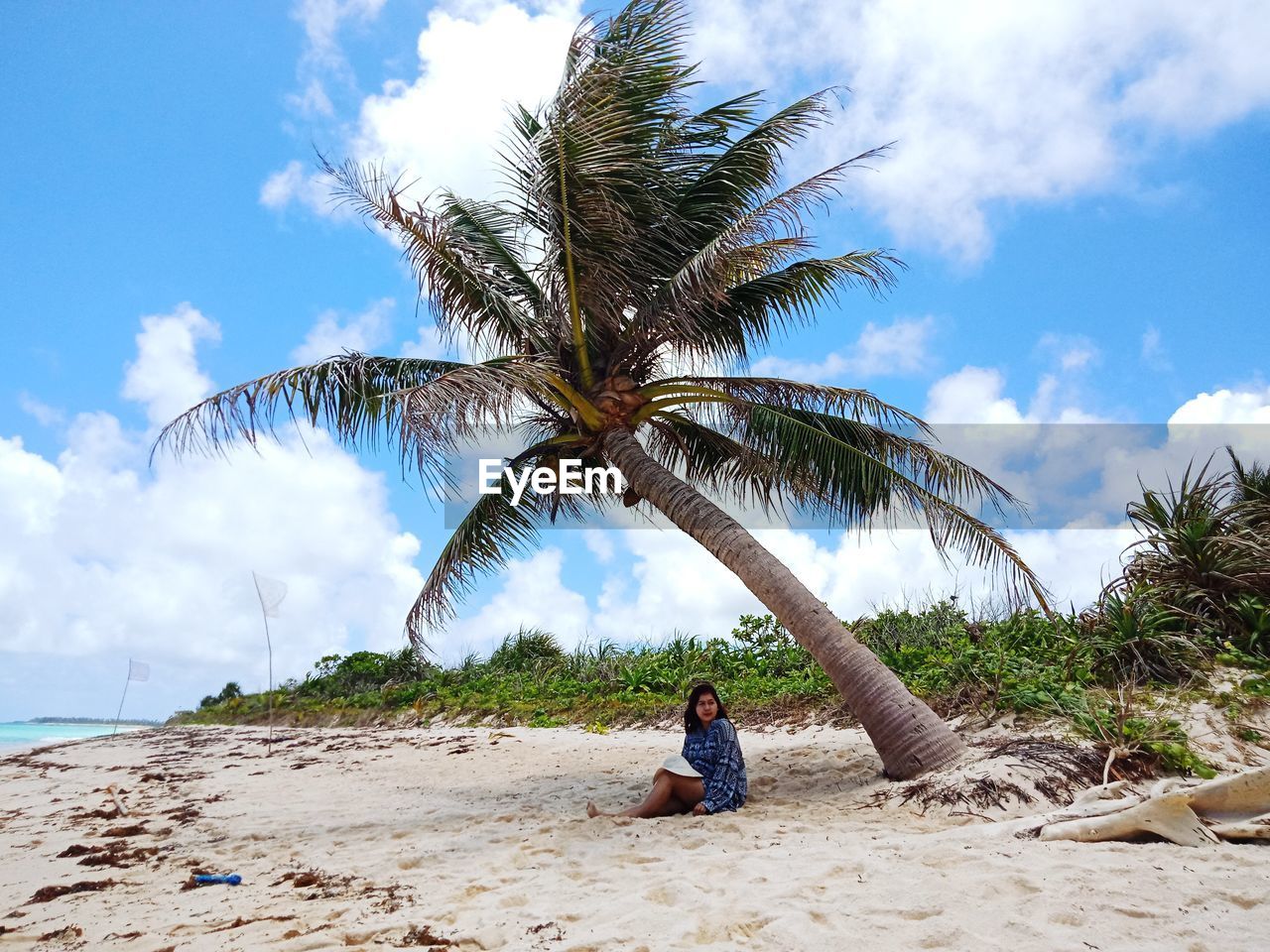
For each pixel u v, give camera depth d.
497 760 10.80
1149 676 8.35
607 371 9.53
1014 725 8.12
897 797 6.67
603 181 8.26
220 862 5.60
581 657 19.19
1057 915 3.38
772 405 9.36
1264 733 7.16
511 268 9.79
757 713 12.59
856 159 8.51
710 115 9.80
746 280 9.86
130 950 3.72
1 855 6.18
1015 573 9.05
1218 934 3.14
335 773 10.58
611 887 4.25
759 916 3.54
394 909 4.14
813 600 8.23
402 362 8.82
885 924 3.38
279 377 7.80
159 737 17.56
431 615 10.37
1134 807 4.63
